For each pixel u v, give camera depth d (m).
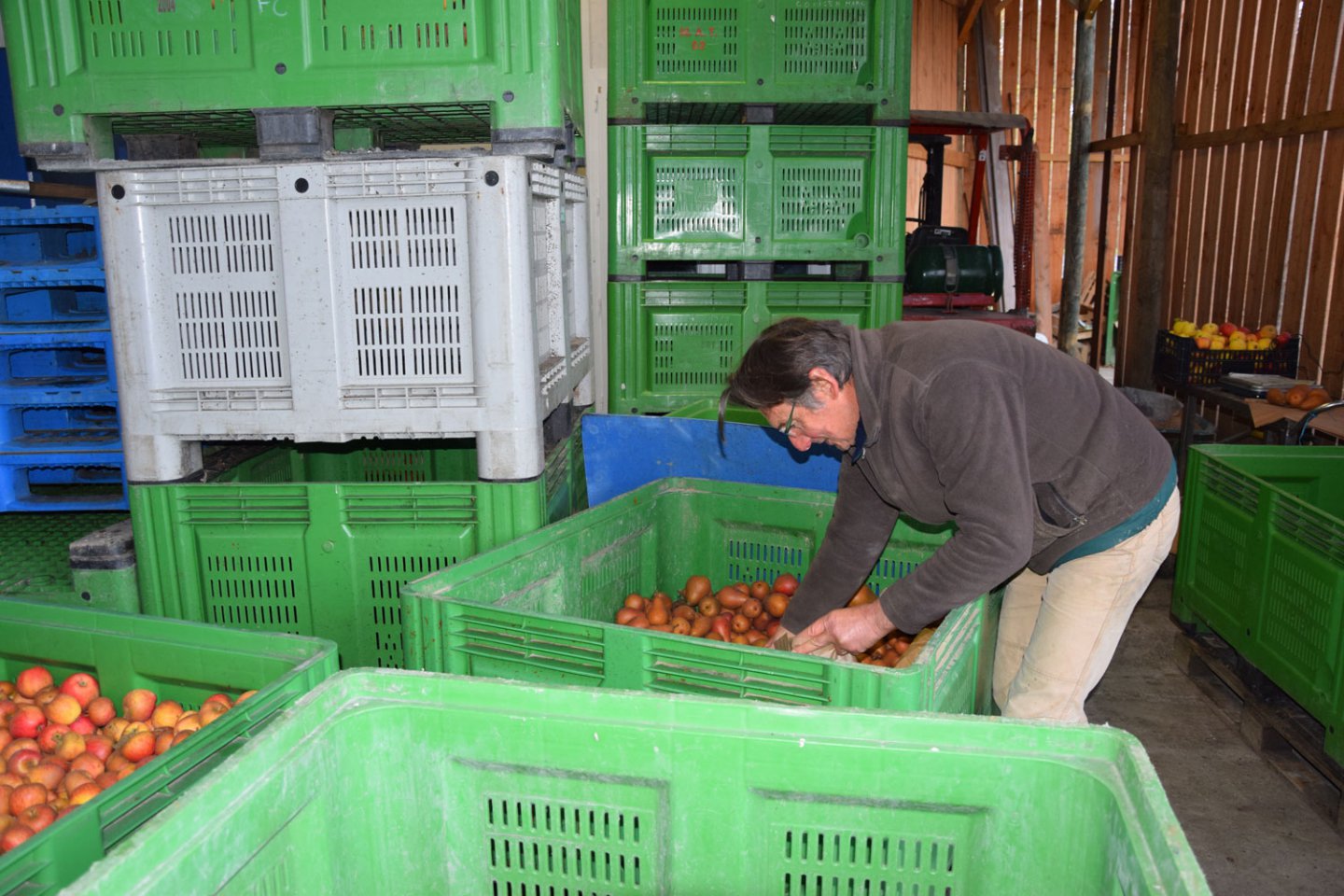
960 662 2.00
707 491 3.09
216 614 2.55
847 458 2.15
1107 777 1.07
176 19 2.27
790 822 1.20
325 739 1.17
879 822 1.18
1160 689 3.71
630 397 3.99
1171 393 6.80
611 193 3.83
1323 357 5.42
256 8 2.25
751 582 3.11
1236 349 5.45
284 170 2.30
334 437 2.42
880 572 2.97
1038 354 1.94
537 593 2.42
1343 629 2.75
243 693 1.95
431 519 2.47
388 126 2.90
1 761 1.95
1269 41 5.89
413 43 2.25
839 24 3.68
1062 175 11.07
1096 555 2.09
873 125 3.77
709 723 1.19
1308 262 5.55
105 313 3.33
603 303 4.39
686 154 3.81
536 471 2.44
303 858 1.14
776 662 1.73
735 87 3.73
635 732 1.20
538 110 2.26
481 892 1.30
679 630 2.74
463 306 2.35
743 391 1.87
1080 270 8.74
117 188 2.34
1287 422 4.52
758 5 3.67
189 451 2.55
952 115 6.66
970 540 1.76
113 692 2.04
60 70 2.30
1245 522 3.32
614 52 3.73
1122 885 0.99
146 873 0.92
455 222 2.30
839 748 1.16
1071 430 1.95
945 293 5.99
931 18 10.47
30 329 2.90
